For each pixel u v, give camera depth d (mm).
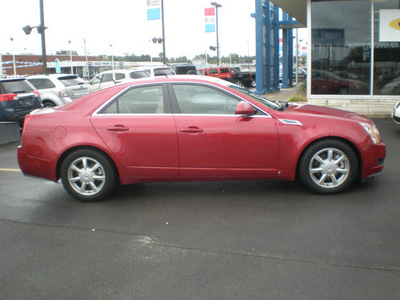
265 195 5340
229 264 3508
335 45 12906
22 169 5469
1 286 3297
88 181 5297
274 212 4699
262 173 5117
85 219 4762
